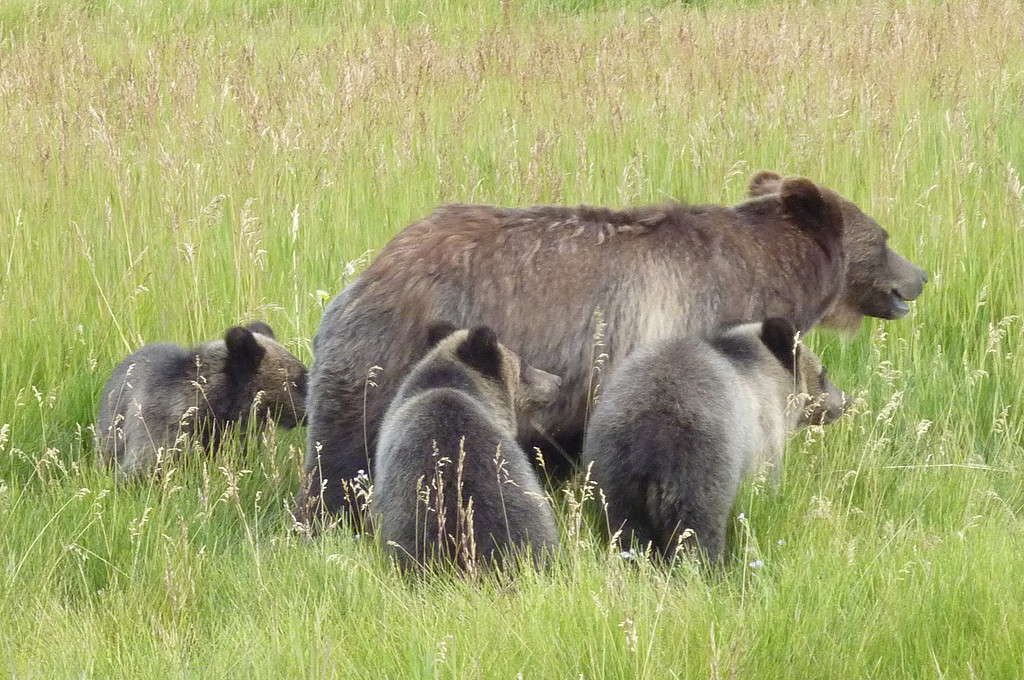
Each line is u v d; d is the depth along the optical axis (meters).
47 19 36.84
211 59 30.19
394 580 10.26
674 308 12.50
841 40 29.12
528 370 12.02
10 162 20.67
